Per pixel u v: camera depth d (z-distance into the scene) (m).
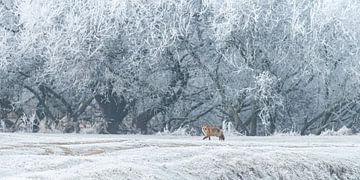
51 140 49.31
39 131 112.25
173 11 116.56
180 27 115.25
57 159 32.44
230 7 113.62
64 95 120.06
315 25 116.38
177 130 111.56
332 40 118.00
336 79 121.12
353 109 126.19
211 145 47.34
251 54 118.62
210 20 117.06
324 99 123.12
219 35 115.38
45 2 110.00
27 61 115.75
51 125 115.12
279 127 124.44
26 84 119.62
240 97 119.62
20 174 28.20
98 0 110.56
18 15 118.38
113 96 119.94
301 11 116.94
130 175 29.06
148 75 118.31
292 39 117.25
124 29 113.19
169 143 47.22
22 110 122.38
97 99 120.38
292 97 124.75
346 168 42.09
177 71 121.19
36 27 110.06
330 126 126.19
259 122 124.25
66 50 109.38
